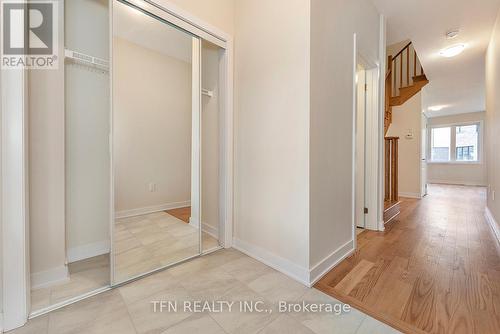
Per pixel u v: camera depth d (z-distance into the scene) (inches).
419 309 49.5
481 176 291.4
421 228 107.6
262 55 72.1
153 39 90.5
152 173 100.7
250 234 77.8
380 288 57.7
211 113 92.2
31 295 53.7
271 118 69.7
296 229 62.7
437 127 327.0
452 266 69.4
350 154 80.4
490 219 115.5
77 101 70.4
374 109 102.3
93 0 72.1
